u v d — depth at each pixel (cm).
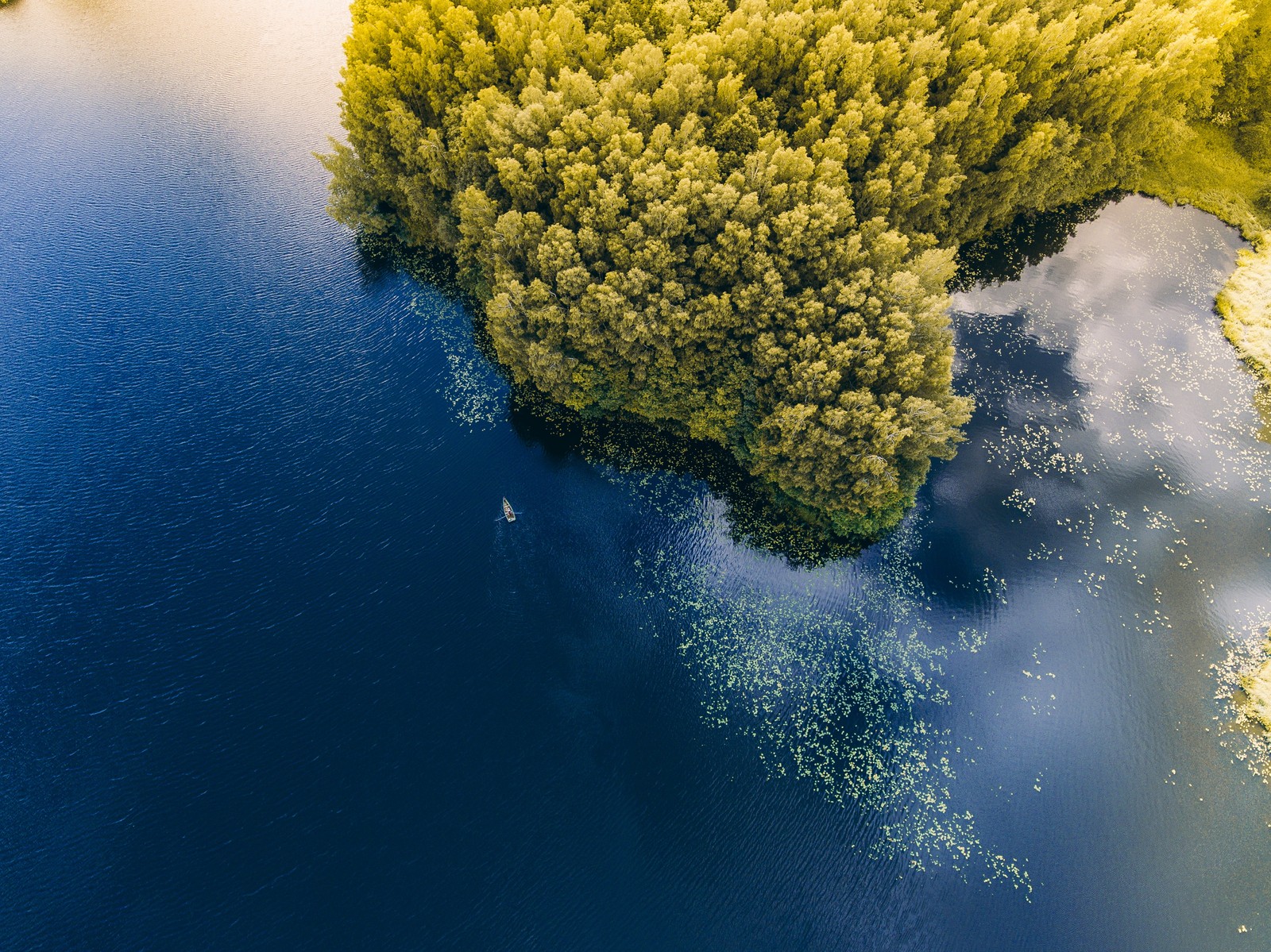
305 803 4759
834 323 5322
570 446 6488
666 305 5494
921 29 6469
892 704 5197
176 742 4956
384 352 7150
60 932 4319
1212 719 5100
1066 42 6712
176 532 5919
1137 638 5447
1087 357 6994
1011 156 6956
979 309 7406
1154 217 8131
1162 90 7412
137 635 5394
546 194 6144
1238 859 4600
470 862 4603
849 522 5659
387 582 5706
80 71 10156
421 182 7194
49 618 5447
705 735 5109
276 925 4359
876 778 4912
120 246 7962
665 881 4575
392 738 5028
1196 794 4825
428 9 7319
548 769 4956
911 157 5975
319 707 5128
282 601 5584
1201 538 5881
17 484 6134
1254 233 7856
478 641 5466
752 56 6406
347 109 7494
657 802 4847
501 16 7119
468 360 7069
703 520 6038
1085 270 7719
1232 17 7275
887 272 5434
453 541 5925
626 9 7019
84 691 5144
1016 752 5006
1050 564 5797
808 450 5250
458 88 6931
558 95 5925
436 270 7819
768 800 4850
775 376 5466
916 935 4422
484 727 5103
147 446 6431
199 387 6850
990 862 4619
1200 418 6544
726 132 6066
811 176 5662
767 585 5716
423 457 6419
